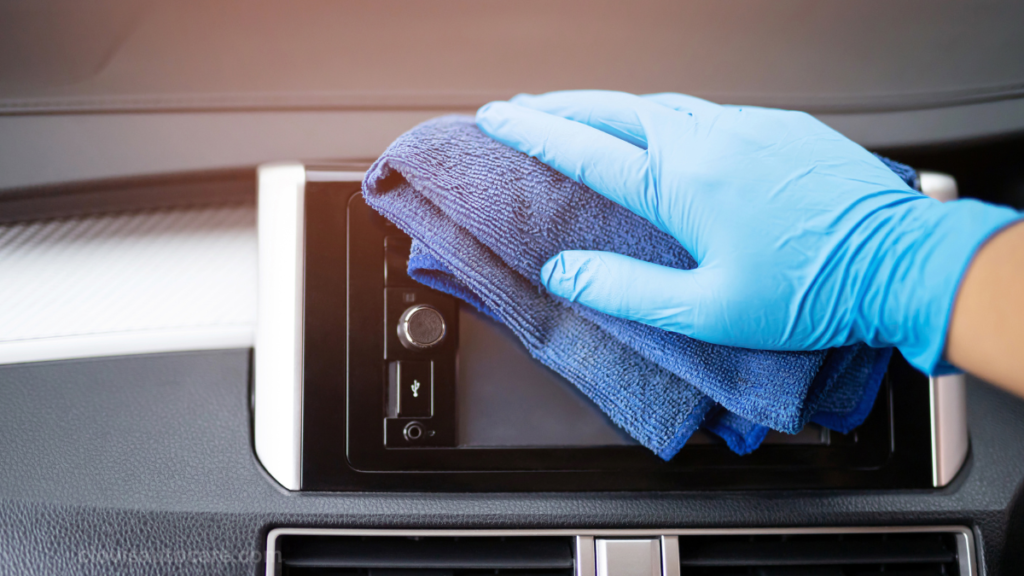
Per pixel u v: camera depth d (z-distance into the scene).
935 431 0.56
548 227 0.48
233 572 0.50
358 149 0.66
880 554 0.54
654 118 0.50
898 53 0.70
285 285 0.52
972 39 0.71
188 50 0.66
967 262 0.37
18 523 0.50
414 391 0.52
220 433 0.53
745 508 0.52
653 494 0.52
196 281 0.61
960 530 0.54
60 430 0.53
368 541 0.52
